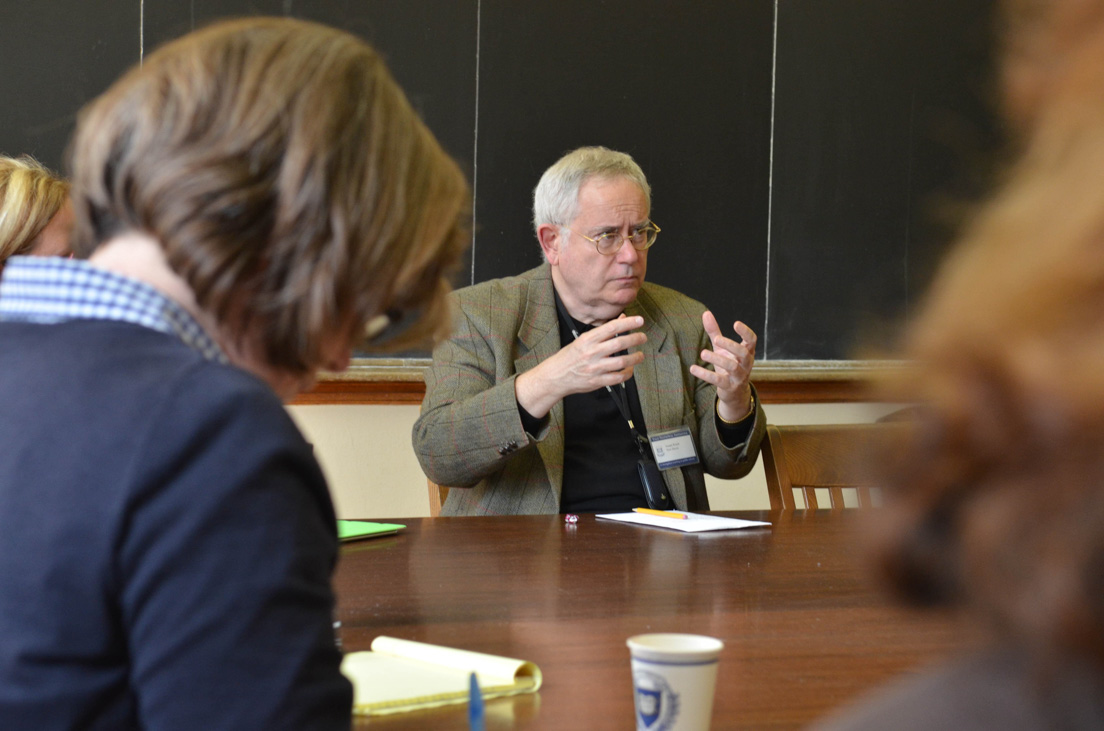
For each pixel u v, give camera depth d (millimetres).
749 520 1831
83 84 2592
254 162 585
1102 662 229
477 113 2879
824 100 3199
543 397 1968
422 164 658
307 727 500
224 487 508
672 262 3072
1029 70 268
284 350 620
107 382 537
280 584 509
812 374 3166
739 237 3133
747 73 3121
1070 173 242
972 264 254
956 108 3309
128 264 610
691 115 3072
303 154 588
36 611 502
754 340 2197
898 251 3273
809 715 772
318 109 601
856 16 3217
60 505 507
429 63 2836
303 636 515
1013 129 272
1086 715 228
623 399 2242
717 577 1304
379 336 711
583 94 2971
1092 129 244
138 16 2615
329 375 2750
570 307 2326
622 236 2248
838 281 3229
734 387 2154
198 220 576
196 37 637
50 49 2566
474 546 1518
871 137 3244
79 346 563
